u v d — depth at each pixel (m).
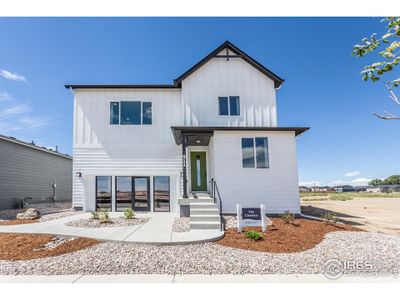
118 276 5.26
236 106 15.26
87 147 15.13
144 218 11.73
